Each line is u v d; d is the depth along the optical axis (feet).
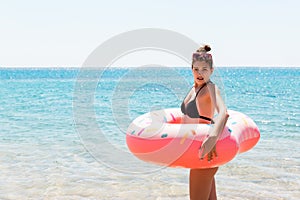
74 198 15.48
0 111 48.34
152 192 16.16
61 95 76.38
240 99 62.23
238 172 18.81
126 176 18.39
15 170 19.44
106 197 15.58
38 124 36.06
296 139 26.84
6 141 27.04
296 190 16.16
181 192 16.16
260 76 230.27
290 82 135.03
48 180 17.72
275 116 39.88
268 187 16.57
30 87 108.88
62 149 24.25
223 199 15.20
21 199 15.34
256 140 12.98
